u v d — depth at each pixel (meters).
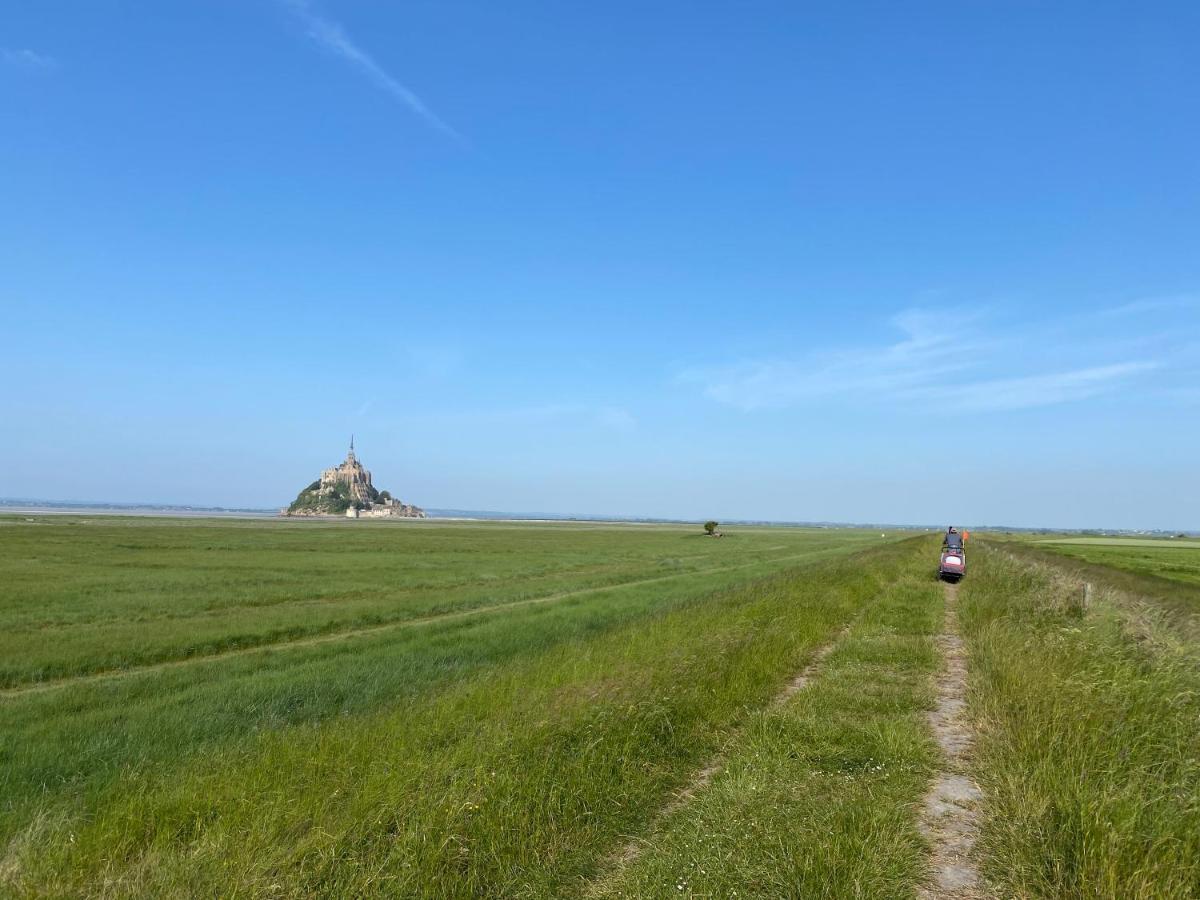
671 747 7.87
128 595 28.80
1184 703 7.83
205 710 12.09
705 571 44.72
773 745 7.88
